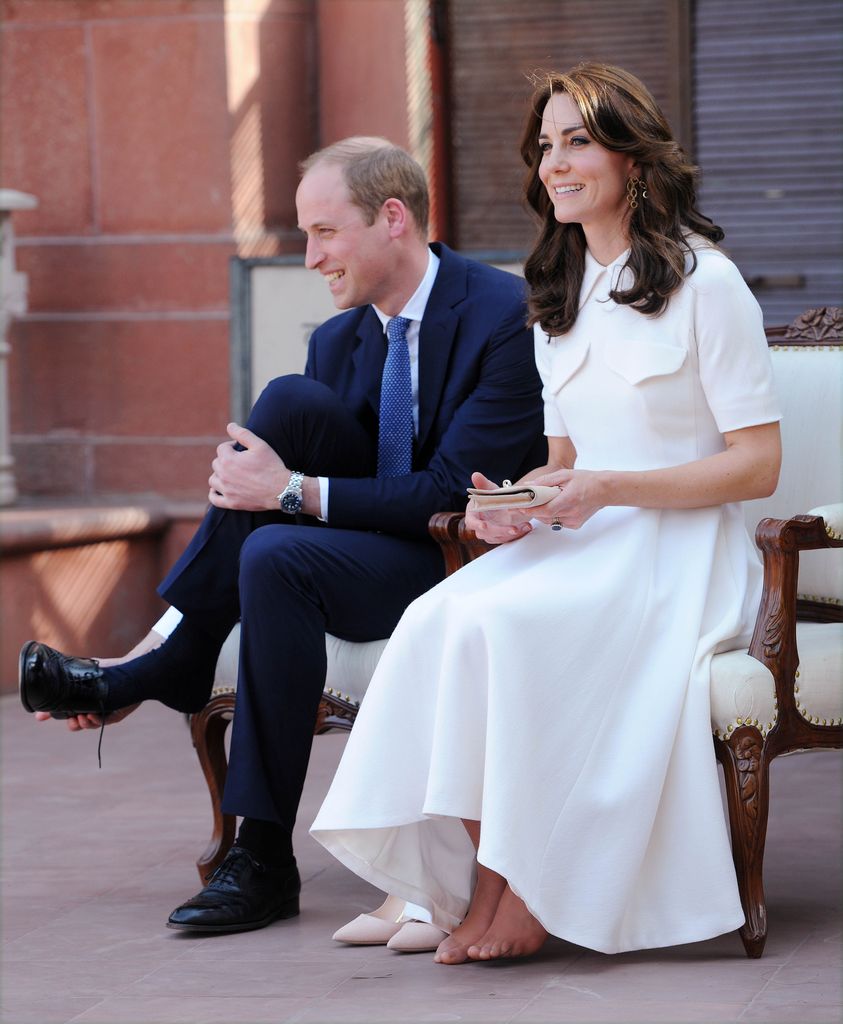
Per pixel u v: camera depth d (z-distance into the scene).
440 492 4.93
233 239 9.79
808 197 9.66
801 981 4.02
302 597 4.64
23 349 10.21
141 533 9.50
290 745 4.65
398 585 4.84
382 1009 3.93
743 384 4.35
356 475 5.07
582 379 4.54
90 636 9.28
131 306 10.01
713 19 9.70
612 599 4.23
